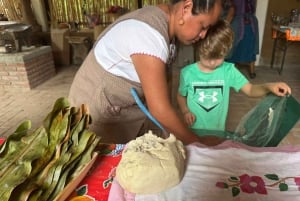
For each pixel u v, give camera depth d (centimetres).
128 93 95
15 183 59
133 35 78
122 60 88
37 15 478
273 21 404
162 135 91
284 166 71
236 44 353
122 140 109
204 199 60
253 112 112
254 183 65
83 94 100
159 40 75
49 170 64
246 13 346
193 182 65
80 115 76
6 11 457
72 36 457
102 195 64
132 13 85
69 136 71
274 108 101
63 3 472
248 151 76
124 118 104
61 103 76
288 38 339
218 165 71
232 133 129
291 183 65
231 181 65
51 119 73
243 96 304
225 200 60
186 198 60
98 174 71
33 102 309
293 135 217
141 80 77
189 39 80
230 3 298
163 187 62
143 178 61
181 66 420
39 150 69
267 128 102
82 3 469
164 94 75
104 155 79
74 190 66
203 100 135
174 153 66
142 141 69
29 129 79
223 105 136
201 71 132
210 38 111
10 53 346
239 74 129
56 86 363
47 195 61
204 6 70
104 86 94
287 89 101
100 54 94
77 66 464
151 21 76
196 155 75
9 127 250
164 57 76
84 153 71
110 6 457
